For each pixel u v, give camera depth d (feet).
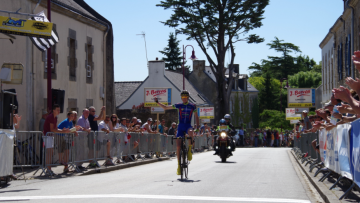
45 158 35.29
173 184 28.76
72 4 66.74
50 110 44.60
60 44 58.08
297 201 22.03
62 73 58.65
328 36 103.35
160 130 74.69
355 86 18.93
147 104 105.91
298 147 63.36
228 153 53.88
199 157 66.59
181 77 190.70
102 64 73.36
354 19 73.51
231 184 28.94
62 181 31.55
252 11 118.01
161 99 105.60
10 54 46.16
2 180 29.68
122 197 22.68
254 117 231.50
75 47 62.90
